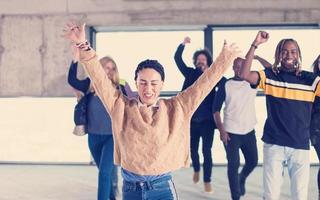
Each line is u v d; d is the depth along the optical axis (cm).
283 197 527
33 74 817
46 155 788
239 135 465
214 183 609
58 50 809
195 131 553
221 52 233
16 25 813
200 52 559
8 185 611
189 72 563
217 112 468
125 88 473
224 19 781
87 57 227
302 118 344
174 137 229
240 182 509
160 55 821
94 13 796
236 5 779
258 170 695
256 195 537
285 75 347
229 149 466
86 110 445
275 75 348
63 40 806
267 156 350
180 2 782
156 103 234
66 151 800
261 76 348
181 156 232
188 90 236
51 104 841
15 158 782
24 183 623
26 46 815
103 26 804
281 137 344
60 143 826
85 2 796
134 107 231
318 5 770
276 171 348
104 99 233
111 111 233
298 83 345
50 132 847
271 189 348
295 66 347
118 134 230
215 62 234
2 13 812
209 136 541
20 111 847
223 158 771
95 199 532
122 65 830
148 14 788
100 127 438
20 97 823
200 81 234
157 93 232
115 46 829
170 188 232
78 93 456
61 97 816
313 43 791
